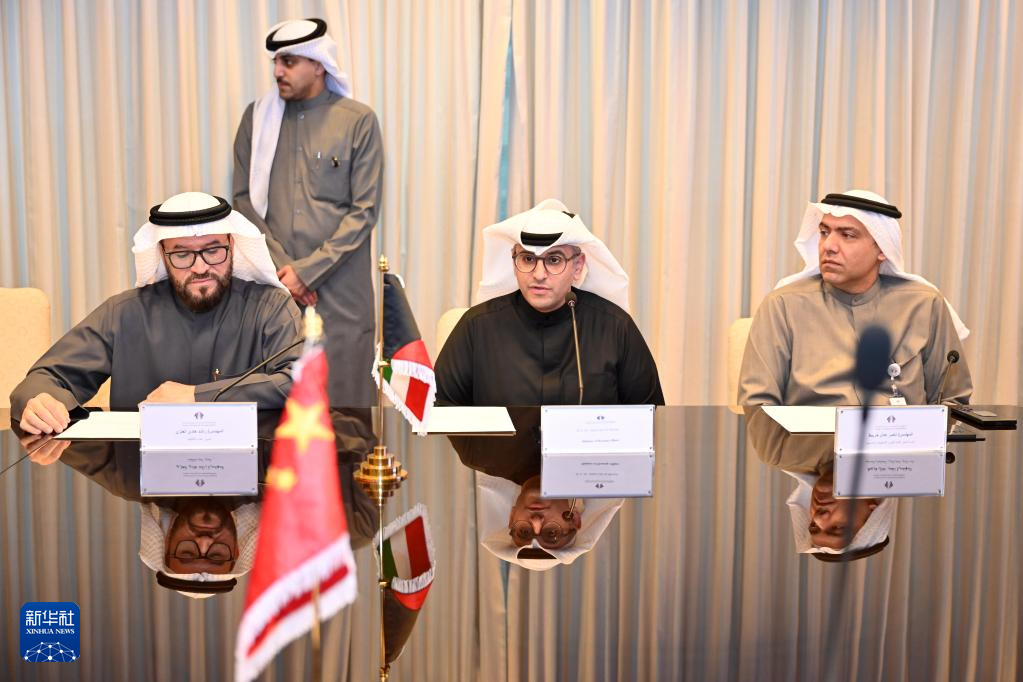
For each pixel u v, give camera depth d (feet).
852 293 9.48
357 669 3.73
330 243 12.78
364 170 13.15
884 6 14.57
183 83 14.14
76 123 14.25
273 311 8.83
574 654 3.89
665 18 14.33
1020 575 4.73
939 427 6.97
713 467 6.49
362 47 14.12
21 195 14.58
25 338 9.92
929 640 4.09
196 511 5.42
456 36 14.15
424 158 14.47
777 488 6.04
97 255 14.64
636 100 14.62
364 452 6.72
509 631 4.07
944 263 15.34
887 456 6.84
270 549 2.17
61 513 5.39
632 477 6.21
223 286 8.66
